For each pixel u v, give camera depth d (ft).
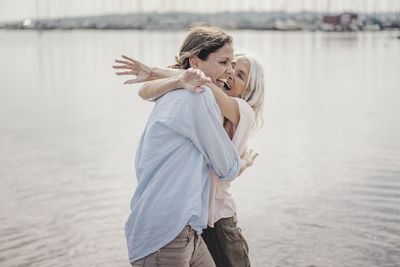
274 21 402.11
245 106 7.64
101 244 14.73
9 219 16.40
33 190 19.30
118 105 43.45
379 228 15.33
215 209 8.08
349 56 114.11
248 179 20.43
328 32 351.25
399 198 17.78
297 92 52.29
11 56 121.29
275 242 14.52
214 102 7.13
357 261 13.38
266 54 122.93
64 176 21.11
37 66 92.89
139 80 7.70
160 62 91.97
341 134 29.63
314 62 97.35
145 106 42.73
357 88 55.67
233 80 8.29
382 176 20.40
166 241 6.94
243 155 8.20
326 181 19.90
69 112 39.47
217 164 7.25
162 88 7.11
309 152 24.98
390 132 29.89
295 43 189.57
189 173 7.00
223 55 7.47
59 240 14.90
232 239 8.21
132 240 7.13
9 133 30.63
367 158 23.44
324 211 16.66
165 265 7.06
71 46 174.29
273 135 29.45
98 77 72.08
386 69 80.53
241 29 394.93
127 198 18.42
